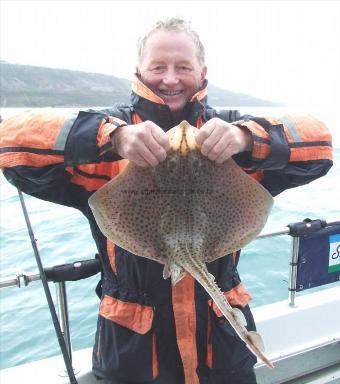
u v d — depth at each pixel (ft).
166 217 2.73
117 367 3.27
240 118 3.42
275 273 9.53
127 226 2.71
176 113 3.34
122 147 2.60
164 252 2.76
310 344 4.89
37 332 7.77
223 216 2.78
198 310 3.27
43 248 11.89
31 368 4.34
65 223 14.21
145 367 3.23
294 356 4.81
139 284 3.20
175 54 3.15
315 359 5.01
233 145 2.54
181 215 2.74
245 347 3.46
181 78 3.23
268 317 5.20
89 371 4.24
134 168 2.62
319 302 5.52
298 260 5.28
